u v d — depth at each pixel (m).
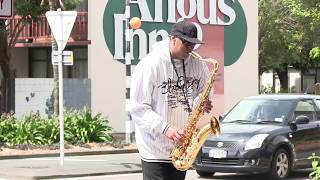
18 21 29.33
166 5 29.86
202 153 15.05
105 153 21.61
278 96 16.58
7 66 28.78
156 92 6.29
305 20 44.62
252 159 14.63
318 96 16.86
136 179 15.60
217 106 31.69
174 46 6.18
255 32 33.28
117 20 28.67
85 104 28.89
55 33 17.02
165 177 6.42
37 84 29.34
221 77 31.89
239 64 32.66
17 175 15.45
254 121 15.91
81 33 31.62
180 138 6.16
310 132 15.88
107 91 28.56
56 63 17.19
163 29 29.75
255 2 33.28
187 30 6.11
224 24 31.98
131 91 6.29
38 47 34.97
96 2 28.34
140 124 6.23
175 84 6.30
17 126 22.14
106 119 25.31
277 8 46.44
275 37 46.66
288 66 55.34
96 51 28.41
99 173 16.28
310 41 46.53
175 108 6.33
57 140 22.52
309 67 57.03
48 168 16.67
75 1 27.75
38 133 22.33
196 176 16.12
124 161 18.98
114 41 28.66
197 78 6.42
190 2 30.69
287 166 15.29
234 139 14.82
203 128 6.23
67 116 23.36
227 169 14.77
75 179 15.52
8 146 21.11
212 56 31.48
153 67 6.22
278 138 15.05
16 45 33.97
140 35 29.03
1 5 11.40
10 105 28.92
